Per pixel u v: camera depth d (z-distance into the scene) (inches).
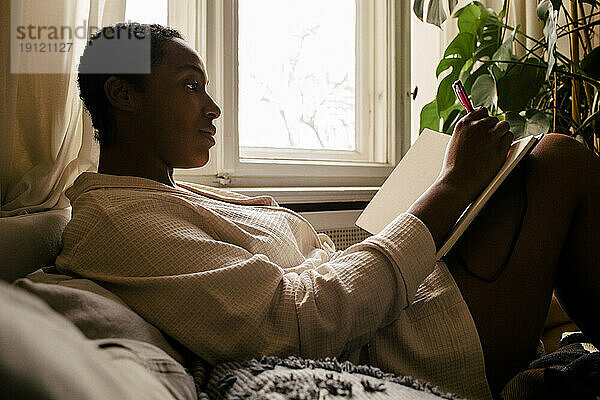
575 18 67.5
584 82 67.1
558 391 26.5
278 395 19.6
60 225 36.3
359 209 73.5
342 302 27.9
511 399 30.3
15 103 37.4
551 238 34.2
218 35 63.9
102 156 36.5
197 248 28.5
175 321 26.7
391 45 85.7
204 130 36.6
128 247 28.1
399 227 30.3
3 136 37.1
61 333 12.5
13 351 10.1
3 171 37.8
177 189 35.2
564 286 36.6
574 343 38.7
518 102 61.8
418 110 85.7
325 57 83.3
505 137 35.5
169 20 64.4
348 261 29.6
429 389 23.3
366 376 23.2
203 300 26.8
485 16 66.9
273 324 27.6
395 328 31.2
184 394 20.6
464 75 67.6
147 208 30.0
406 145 87.0
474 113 37.0
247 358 26.7
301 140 80.4
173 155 36.1
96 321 22.3
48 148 40.1
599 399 25.5
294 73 79.5
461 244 35.1
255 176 68.9
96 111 36.3
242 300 27.0
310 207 68.7
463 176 33.7
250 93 74.5
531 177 35.4
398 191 39.9
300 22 80.0
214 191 43.3
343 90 85.8
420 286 33.1
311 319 27.5
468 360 31.1
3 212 35.2
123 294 27.7
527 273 33.9
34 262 32.3
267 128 76.5
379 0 86.6
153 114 35.3
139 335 23.7
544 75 62.3
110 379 13.2
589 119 58.7
